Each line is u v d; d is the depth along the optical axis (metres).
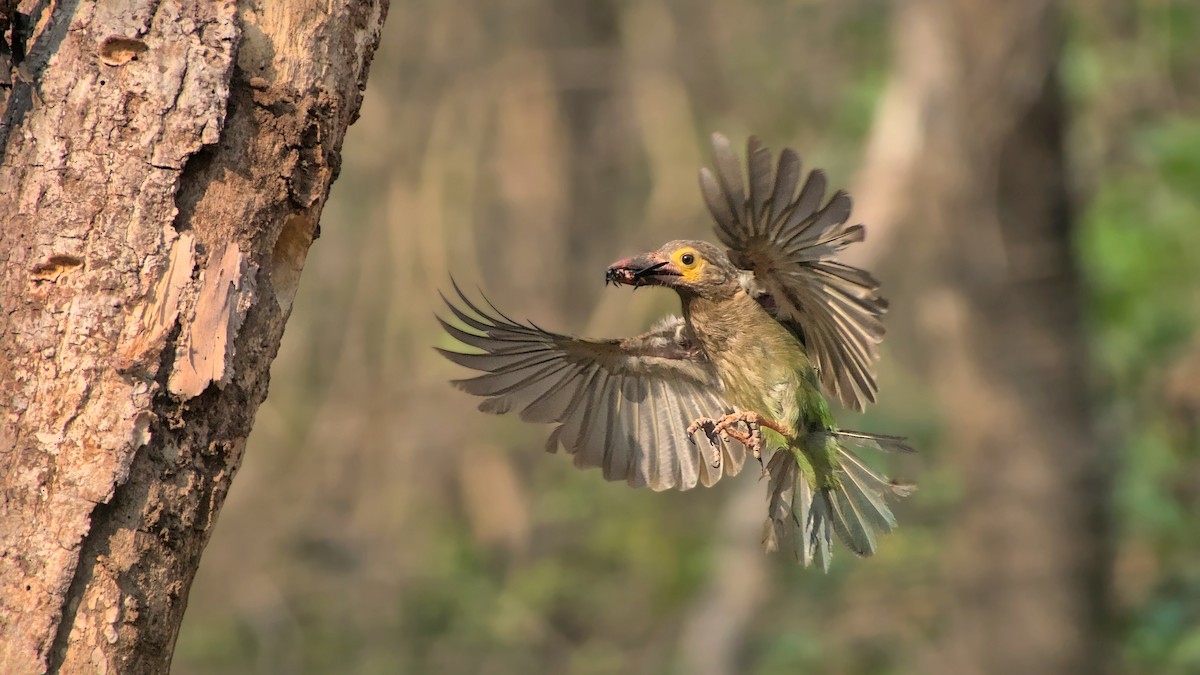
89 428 4.69
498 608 18.03
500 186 20.75
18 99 4.82
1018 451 14.24
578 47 20.77
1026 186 14.09
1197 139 15.30
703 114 19.91
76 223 4.76
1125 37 16.44
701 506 18.59
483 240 20.81
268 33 5.01
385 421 19.03
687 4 20.12
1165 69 16.31
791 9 19.77
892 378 16.75
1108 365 15.19
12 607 4.61
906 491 7.16
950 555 14.84
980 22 13.95
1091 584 14.19
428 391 19.09
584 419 7.43
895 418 16.25
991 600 14.40
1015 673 14.27
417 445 19.02
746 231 6.30
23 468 4.66
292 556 18.77
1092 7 16.31
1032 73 13.92
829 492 7.19
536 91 20.59
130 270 4.76
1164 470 14.86
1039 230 14.12
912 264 15.65
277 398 19.34
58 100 4.82
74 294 4.73
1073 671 14.12
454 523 19.06
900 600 15.79
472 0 20.42
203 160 4.88
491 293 20.66
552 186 20.77
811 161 17.75
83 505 4.65
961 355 14.48
